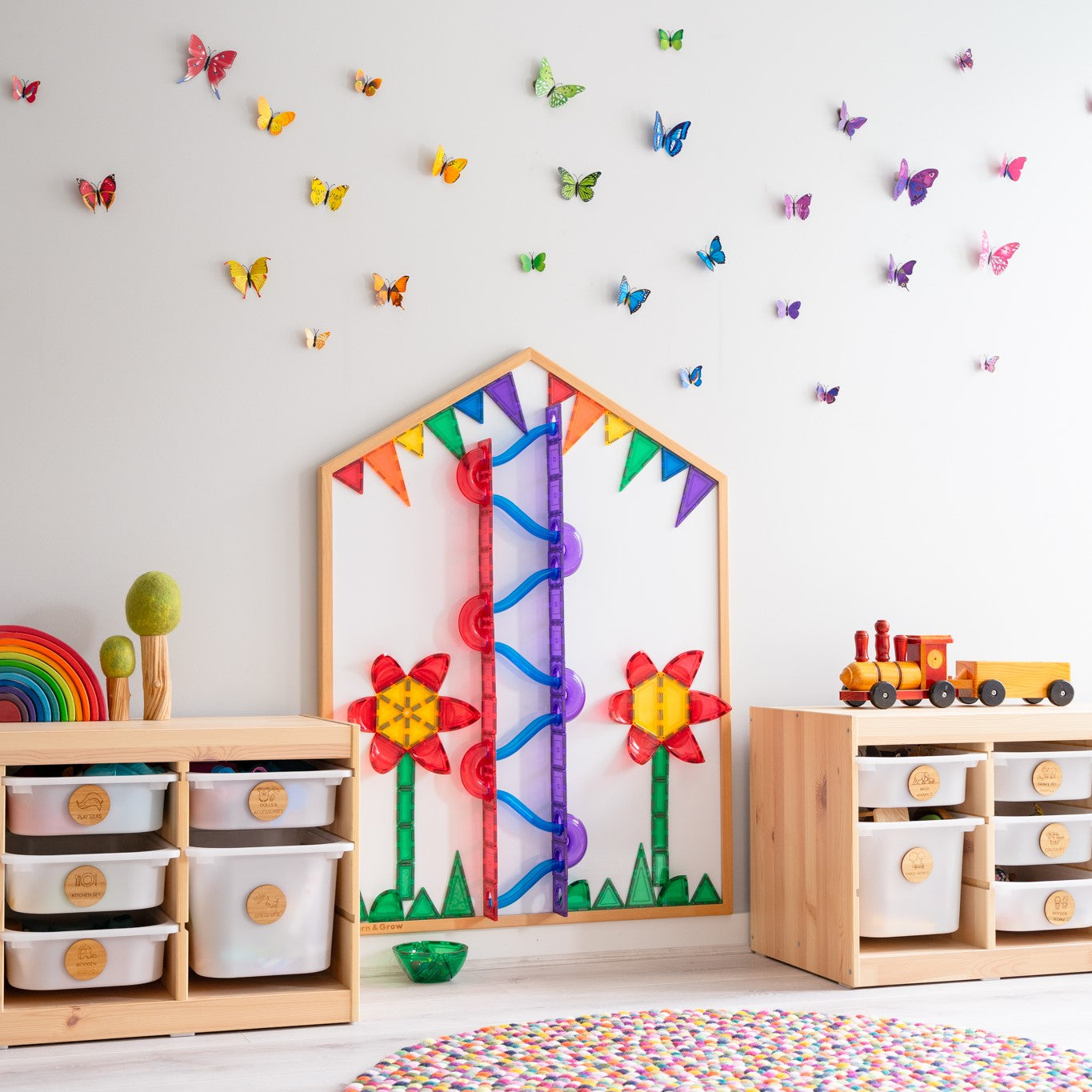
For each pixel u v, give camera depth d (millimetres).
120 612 2410
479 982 2445
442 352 2637
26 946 2016
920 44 3041
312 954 2164
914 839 2438
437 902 2527
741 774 2764
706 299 2830
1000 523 3031
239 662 2467
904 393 2973
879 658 2670
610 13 2797
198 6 2520
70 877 2027
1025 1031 2094
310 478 2535
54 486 2387
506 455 2615
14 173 2400
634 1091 1764
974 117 3078
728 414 2826
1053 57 3158
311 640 2514
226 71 2533
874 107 2990
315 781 2176
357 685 2504
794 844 2562
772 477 2848
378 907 2490
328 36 2600
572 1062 1896
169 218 2484
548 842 2607
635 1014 2178
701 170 2844
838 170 2955
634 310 2771
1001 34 3113
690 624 2736
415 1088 1766
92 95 2449
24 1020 1987
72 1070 1877
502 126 2707
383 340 2600
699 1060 1903
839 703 2848
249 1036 2061
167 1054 1955
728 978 2480
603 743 2658
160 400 2457
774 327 2879
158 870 2088
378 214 2613
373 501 2537
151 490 2441
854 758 2385
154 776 2074
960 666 2707
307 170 2572
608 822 2650
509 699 2598
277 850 2141
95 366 2424
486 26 2707
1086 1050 1987
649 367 2777
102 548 2406
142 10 2486
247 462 2500
